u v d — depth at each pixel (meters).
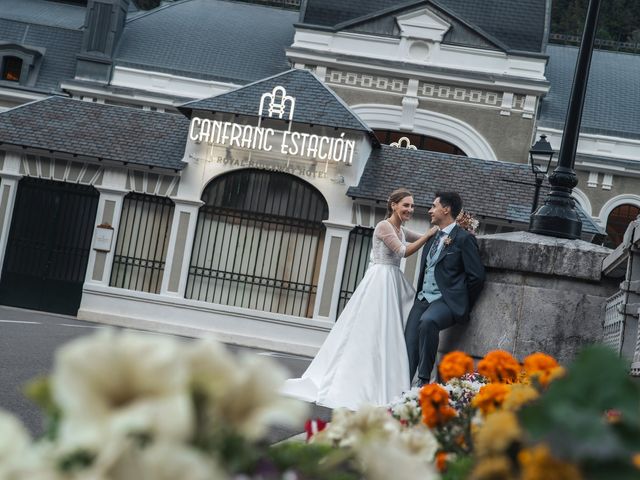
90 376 1.37
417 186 26.56
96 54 37.62
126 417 1.34
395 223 9.93
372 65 34.38
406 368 9.53
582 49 10.69
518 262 9.67
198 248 27.09
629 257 8.30
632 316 8.22
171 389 1.38
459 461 3.25
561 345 9.58
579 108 10.58
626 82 39.88
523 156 34.06
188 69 38.16
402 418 4.22
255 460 1.90
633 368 7.50
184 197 26.84
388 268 9.74
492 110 34.22
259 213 26.92
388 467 1.78
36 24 40.12
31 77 38.59
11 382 8.98
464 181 26.94
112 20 38.00
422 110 34.38
